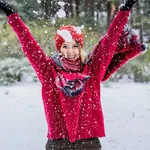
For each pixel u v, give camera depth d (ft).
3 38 59.62
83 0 65.98
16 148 19.90
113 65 9.67
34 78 55.16
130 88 47.16
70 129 8.84
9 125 25.46
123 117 27.81
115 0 59.41
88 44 54.75
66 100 8.84
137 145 20.21
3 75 53.26
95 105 9.07
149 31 61.05
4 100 37.29
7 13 9.02
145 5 63.72
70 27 9.06
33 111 30.96
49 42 56.49
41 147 20.15
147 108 31.78
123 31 9.20
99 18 66.90
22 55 59.31
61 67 8.97
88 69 9.06
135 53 9.36
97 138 9.16
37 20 59.72
